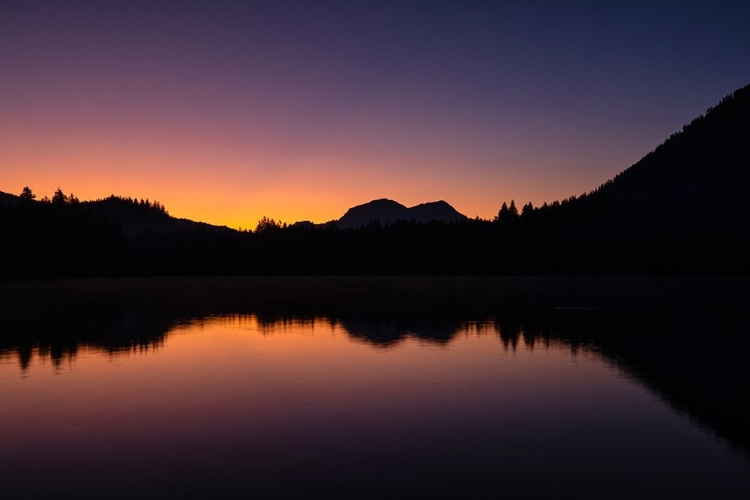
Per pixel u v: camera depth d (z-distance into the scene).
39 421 10.65
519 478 7.91
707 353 17.91
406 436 9.74
